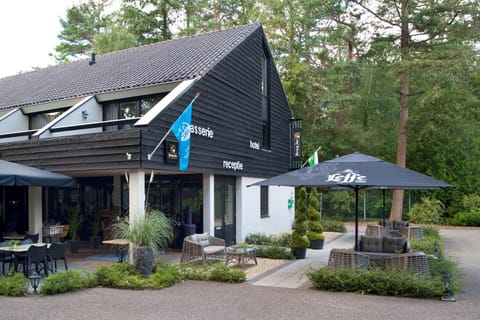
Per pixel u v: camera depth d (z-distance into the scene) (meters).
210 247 12.67
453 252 15.76
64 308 7.73
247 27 19.58
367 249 10.60
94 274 9.80
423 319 6.98
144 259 10.14
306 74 31.73
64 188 18.53
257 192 19.25
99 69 19.83
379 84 28.69
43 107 17.42
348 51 31.91
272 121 20.97
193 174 15.76
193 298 8.52
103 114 16.27
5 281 8.99
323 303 8.07
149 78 15.23
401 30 24.72
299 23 31.31
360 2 25.12
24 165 12.79
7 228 16.72
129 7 32.75
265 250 13.99
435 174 31.27
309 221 16.59
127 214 15.84
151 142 11.84
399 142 25.92
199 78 14.23
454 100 22.30
